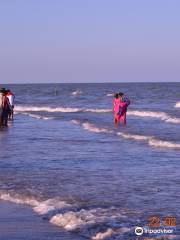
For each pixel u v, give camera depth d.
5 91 30.78
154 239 7.82
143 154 18.41
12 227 8.74
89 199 10.91
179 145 20.52
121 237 7.98
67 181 13.13
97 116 41.47
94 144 21.64
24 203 10.66
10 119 36.25
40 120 36.91
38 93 106.19
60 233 8.35
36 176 13.91
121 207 10.09
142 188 12.15
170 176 13.81
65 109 52.72
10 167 15.53
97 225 8.67
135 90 112.94
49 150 19.58
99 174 14.23
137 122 33.69
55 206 10.19
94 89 126.94
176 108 53.75
